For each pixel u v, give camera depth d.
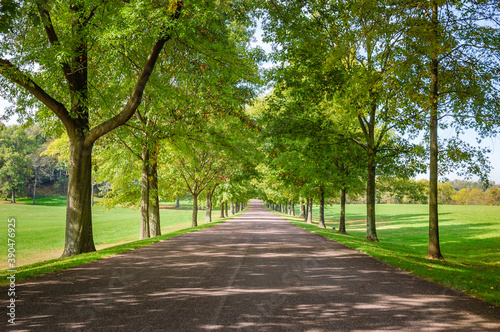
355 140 16.75
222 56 10.36
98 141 15.29
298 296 5.28
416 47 9.75
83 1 9.37
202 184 27.39
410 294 5.54
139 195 19.98
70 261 8.17
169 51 11.20
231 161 24.91
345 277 6.79
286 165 19.88
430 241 11.52
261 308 4.62
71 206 10.29
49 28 9.46
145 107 13.50
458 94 11.05
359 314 4.43
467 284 6.43
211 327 3.85
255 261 8.55
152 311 4.41
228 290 5.58
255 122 16.36
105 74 11.90
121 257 9.09
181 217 52.47
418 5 9.34
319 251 10.68
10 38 9.41
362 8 9.73
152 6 8.38
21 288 5.59
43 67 9.48
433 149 11.57
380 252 10.60
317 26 12.18
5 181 76.62
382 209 75.62
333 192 26.58
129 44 9.44
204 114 14.56
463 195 108.25
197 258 8.98
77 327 3.77
